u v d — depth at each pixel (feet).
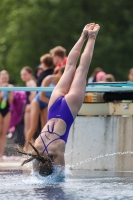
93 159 60.49
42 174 47.14
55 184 45.70
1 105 78.59
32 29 183.01
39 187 43.86
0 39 189.67
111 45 175.52
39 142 47.60
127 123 59.88
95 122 60.59
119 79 176.65
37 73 88.33
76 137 60.90
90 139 60.64
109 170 59.47
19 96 86.17
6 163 67.31
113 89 59.52
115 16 184.03
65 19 180.45
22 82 180.55
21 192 41.34
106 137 60.34
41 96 76.38
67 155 61.11
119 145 60.03
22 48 183.42
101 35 177.37
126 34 180.24
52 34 182.29
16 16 183.52
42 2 182.50
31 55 183.62
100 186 44.21
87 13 183.52
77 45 52.85
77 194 40.01
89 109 61.57
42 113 77.66
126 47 179.52
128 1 185.47
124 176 52.34
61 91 50.85
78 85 50.65
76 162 60.85
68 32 181.57
